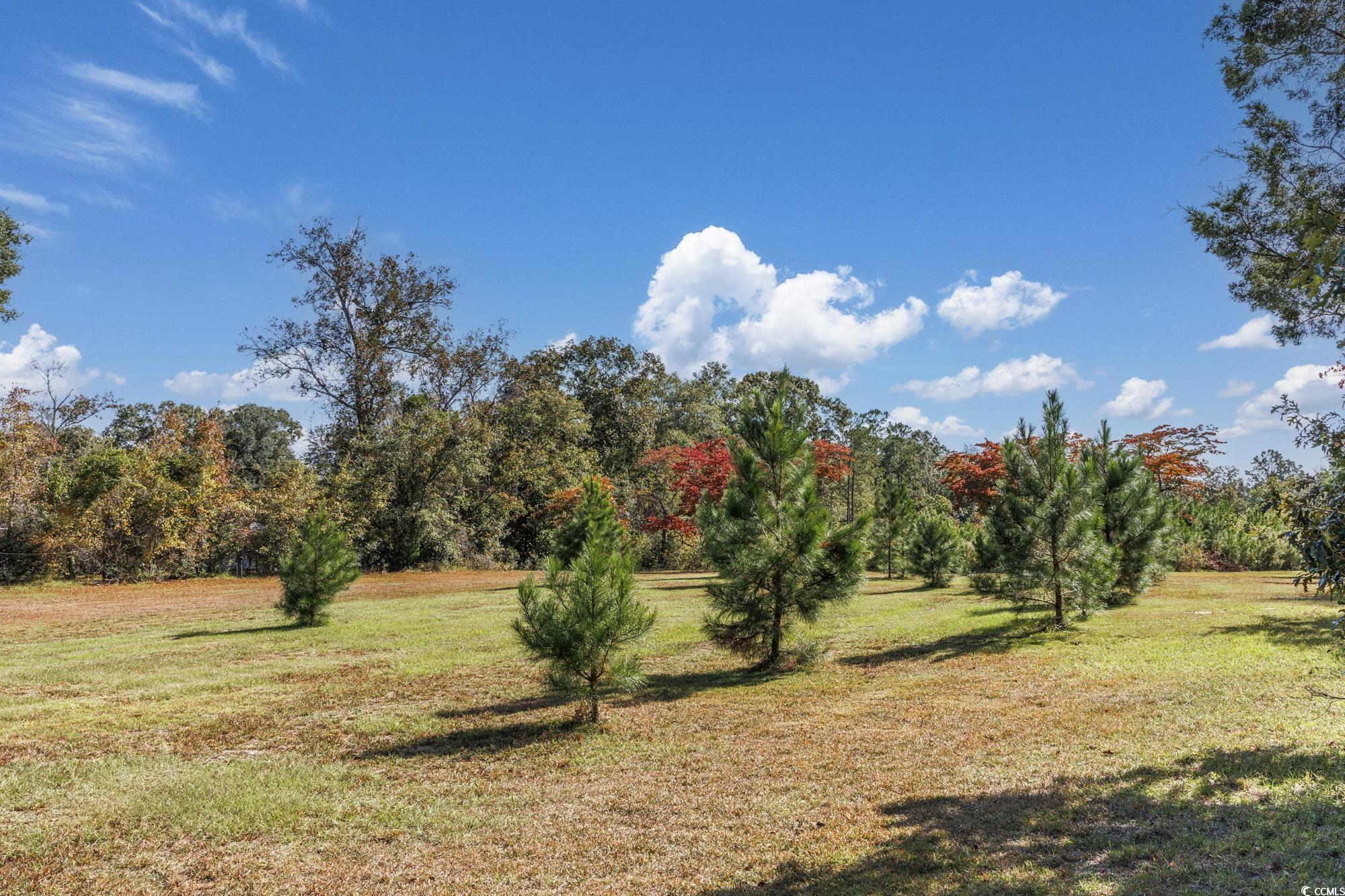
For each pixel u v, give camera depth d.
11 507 30.52
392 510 38.59
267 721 9.25
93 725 9.09
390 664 12.95
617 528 21.58
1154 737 6.71
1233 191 12.80
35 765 7.54
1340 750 5.78
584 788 6.66
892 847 4.84
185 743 8.31
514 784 6.85
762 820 5.61
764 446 12.33
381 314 42.72
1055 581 13.26
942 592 22.62
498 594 25.89
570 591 8.89
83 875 5.12
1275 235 12.30
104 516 31.81
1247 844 4.28
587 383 56.69
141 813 6.22
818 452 31.53
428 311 44.12
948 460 33.78
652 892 4.58
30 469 31.80
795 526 11.52
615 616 8.70
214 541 35.81
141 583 31.53
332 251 41.38
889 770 6.53
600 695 9.03
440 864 5.16
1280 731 6.50
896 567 29.75
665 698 10.35
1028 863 4.36
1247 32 13.41
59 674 12.20
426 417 40.69
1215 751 6.07
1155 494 17.20
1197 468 28.44
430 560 39.66
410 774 7.22
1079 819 4.96
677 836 5.44
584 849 5.30
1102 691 8.70
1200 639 11.46
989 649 12.26
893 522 29.83
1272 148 12.73
